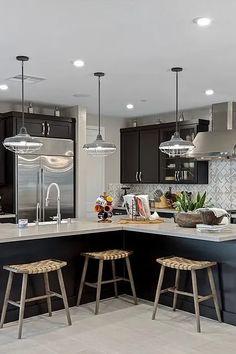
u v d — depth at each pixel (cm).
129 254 430
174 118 744
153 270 451
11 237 352
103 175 771
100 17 301
